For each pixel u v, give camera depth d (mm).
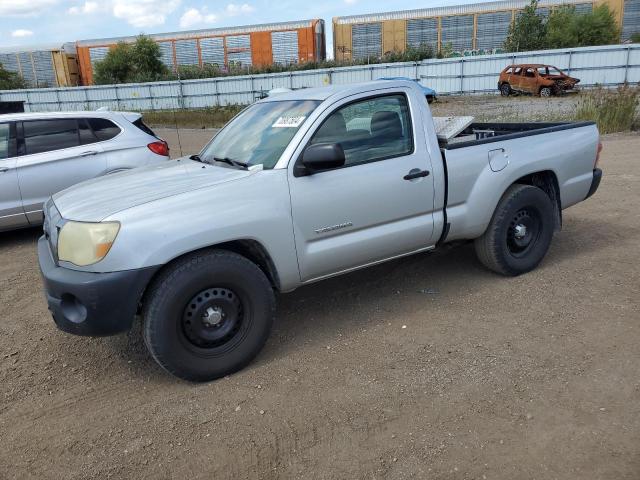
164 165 4504
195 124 26875
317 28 40156
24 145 6926
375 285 4969
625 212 6840
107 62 42844
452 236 4492
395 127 4176
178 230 3299
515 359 3566
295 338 4082
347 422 3051
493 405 3109
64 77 43531
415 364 3590
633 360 3459
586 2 38406
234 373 3629
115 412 3291
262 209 3564
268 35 40312
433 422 3000
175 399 3387
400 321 4234
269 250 3619
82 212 3463
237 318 3578
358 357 3738
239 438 2980
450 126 4969
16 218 6891
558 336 3826
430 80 33375
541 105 23078
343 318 4359
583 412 2996
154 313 3289
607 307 4215
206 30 41594
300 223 3729
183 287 3318
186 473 2752
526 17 37125
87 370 3822
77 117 7309
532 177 5051
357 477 2645
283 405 3244
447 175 4316
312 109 3961
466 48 39719
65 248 3359
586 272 4938
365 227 4020
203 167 4105
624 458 2639
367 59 38062
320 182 3783
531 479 2557
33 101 36625
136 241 3209
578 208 7172
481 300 4496
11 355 4098
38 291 5414
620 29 38281
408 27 40094
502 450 2754
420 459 2732
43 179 6938
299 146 3764
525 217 4848
